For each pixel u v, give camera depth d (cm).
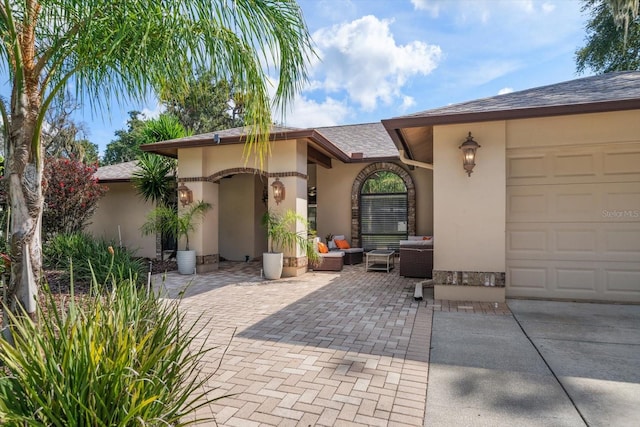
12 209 296
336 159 1362
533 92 767
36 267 304
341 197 1412
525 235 708
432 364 409
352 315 613
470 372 388
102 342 212
